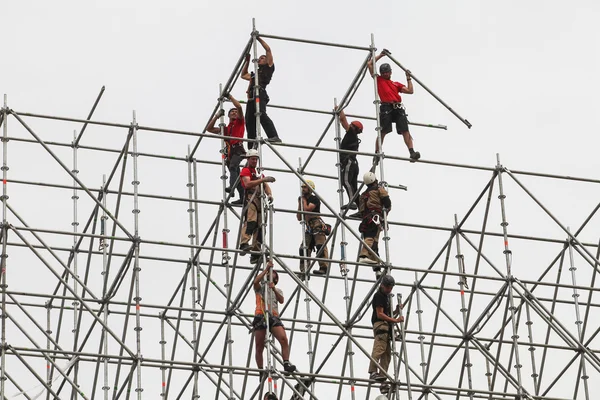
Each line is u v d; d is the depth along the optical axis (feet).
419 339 365.40
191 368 342.64
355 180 345.92
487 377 362.12
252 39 335.67
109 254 347.77
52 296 314.14
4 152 317.83
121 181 335.88
